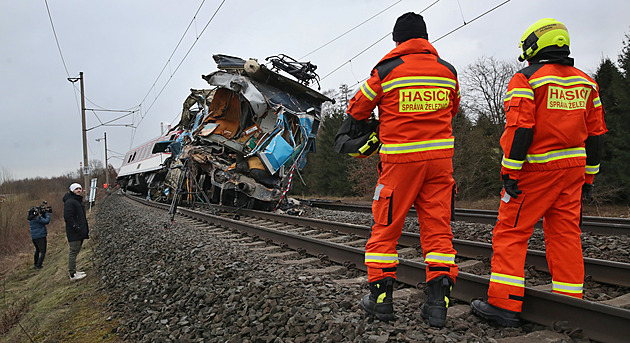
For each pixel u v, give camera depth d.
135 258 7.34
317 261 5.69
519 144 2.78
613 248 5.46
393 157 2.83
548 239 3.04
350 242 6.96
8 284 10.41
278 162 11.26
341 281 4.48
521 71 2.93
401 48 2.89
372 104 2.94
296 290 3.97
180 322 3.92
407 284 4.30
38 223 11.59
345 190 33.59
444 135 2.84
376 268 3.00
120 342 4.01
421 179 2.82
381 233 2.97
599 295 3.86
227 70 12.16
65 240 15.64
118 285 6.09
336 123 35.09
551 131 2.82
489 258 5.18
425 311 3.01
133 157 31.19
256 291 4.10
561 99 2.84
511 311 2.96
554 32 2.89
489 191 24.69
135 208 18.64
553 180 2.86
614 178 17.75
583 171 2.93
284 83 11.86
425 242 2.97
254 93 11.26
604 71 20.34
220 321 3.73
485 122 28.19
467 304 3.57
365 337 2.75
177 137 18.00
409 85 2.79
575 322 2.79
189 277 5.18
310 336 2.95
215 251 6.48
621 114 18.23
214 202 14.58
